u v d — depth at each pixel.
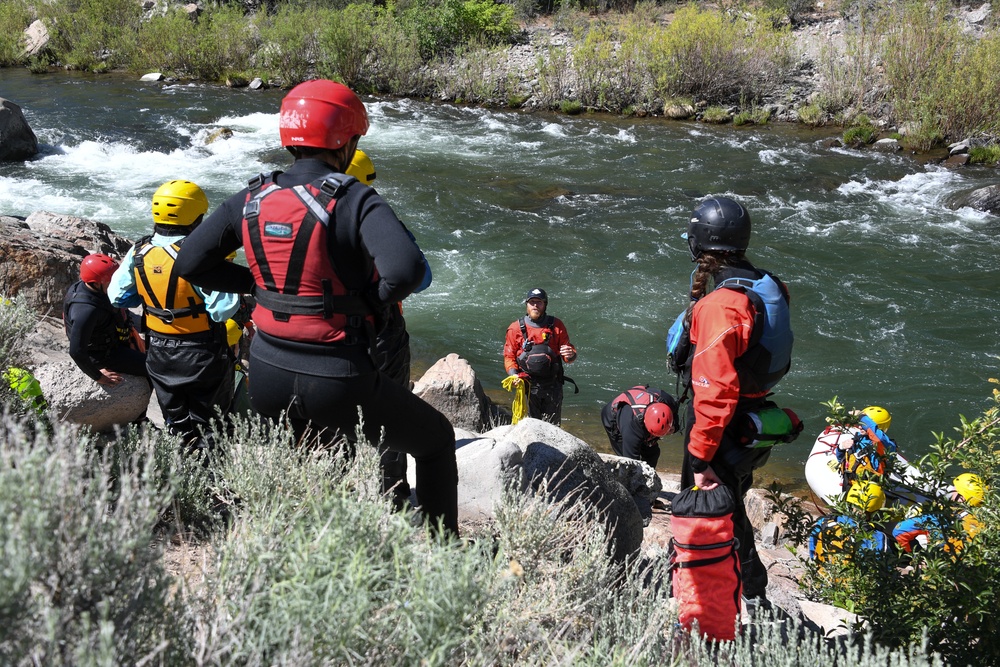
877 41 23.41
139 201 16.09
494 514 3.04
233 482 2.81
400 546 2.18
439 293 12.73
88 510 1.78
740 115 23.53
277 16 29.95
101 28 30.33
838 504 3.44
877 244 14.73
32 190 16.39
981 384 10.34
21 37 31.23
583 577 2.67
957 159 19.66
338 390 2.59
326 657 1.81
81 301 4.18
